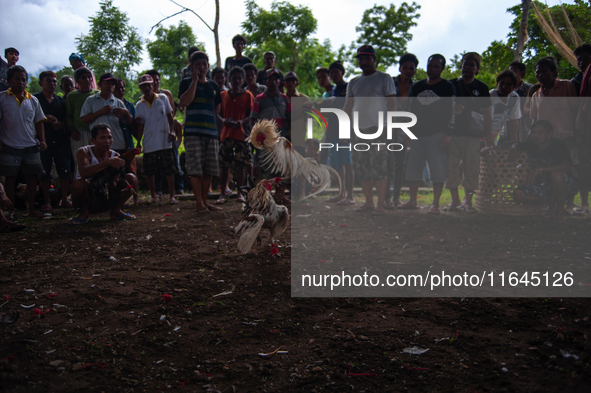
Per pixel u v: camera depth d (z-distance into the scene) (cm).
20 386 191
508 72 629
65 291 312
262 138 405
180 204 724
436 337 243
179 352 229
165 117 707
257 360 222
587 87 555
